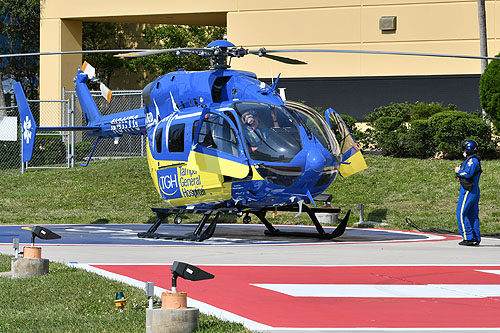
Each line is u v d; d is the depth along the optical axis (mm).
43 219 51844
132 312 18062
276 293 21328
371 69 76062
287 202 34594
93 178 64750
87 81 50844
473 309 18906
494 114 59406
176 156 36750
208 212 36906
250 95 35562
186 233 42875
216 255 30766
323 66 77250
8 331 16469
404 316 17953
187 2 81750
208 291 21625
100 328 16391
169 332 15273
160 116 38625
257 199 34312
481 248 34250
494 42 72875
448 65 74062
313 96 76438
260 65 79062
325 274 25125
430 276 24734
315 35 77438
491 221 46438
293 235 40000
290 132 33625
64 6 85875
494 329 16422
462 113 62688
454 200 51844
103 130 47531
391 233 43219
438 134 62156
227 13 80188
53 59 86500
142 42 110312
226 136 33781
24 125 45688
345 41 76750
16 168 75062
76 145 77562
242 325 16484
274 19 78750
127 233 42656
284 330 16234
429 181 56031
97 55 109688
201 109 35719
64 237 39844
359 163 37531
